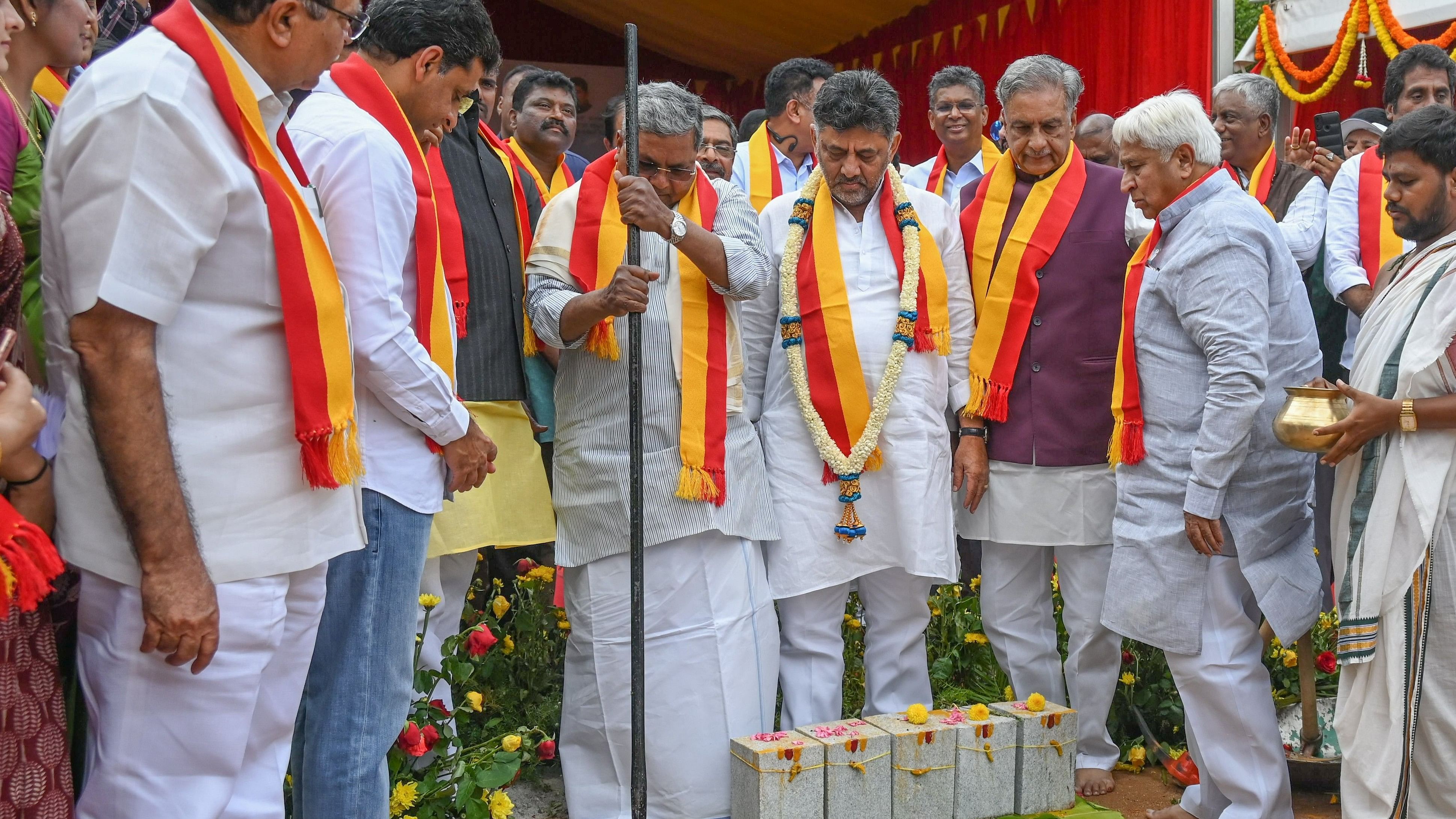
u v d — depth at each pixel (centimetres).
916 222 361
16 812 185
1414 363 274
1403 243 417
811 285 355
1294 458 317
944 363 367
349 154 240
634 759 297
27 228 210
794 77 520
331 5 202
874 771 322
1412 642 273
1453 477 272
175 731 197
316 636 225
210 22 198
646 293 300
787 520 353
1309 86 693
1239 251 307
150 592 186
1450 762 275
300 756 254
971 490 377
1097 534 369
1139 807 359
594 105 1330
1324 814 349
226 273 196
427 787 316
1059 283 369
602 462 328
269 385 202
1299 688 411
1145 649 417
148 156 180
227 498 198
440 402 250
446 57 266
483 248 358
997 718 342
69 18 238
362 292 236
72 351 187
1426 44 447
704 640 327
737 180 523
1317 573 326
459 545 340
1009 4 858
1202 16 674
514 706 396
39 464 191
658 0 1117
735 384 340
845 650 425
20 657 186
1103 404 368
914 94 1000
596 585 331
